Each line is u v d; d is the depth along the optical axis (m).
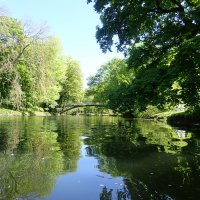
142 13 15.76
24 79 37.84
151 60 16.33
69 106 71.62
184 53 11.52
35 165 10.19
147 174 9.13
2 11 32.31
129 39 16.45
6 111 49.25
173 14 15.55
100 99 66.56
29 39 34.75
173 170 9.59
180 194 7.27
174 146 14.54
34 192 7.41
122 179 8.58
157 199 6.97
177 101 13.42
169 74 12.47
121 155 12.18
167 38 15.21
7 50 33.50
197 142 15.97
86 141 16.55
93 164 10.45
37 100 44.56
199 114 27.06
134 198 7.05
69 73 80.69
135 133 21.33
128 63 16.23
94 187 7.89
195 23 14.36
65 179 8.57
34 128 25.12
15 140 16.52
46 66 36.06
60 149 13.55
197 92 12.95
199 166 10.14
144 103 13.84
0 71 32.00
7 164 10.29
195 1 15.35
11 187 7.78
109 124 32.09
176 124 31.19
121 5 16.08
